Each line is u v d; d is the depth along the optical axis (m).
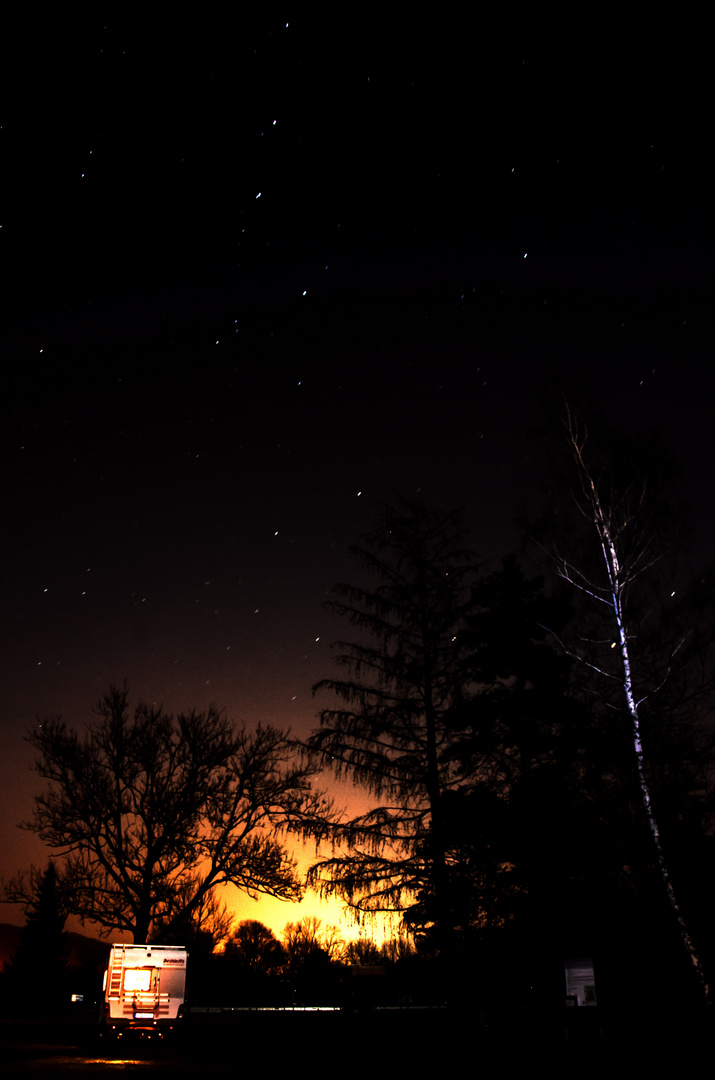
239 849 32.78
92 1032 32.16
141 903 32.47
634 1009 17.27
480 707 23.20
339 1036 24.78
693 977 14.52
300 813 31.48
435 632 25.98
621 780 16.45
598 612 17.58
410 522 27.47
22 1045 24.64
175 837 32.72
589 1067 15.14
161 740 34.19
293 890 32.78
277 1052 21.83
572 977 16.50
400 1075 15.56
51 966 61.16
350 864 23.20
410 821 23.50
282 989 56.38
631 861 16.05
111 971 23.19
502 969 20.77
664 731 15.84
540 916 18.73
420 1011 28.44
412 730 24.66
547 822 17.77
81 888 32.38
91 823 32.69
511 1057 17.14
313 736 24.94
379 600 26.17
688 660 16.19
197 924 34.91
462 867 21.81
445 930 21.67
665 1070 14.23
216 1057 20.73
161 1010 23.03
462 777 23.86
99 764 33.62
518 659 23.45
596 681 17.08
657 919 15.84
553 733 21.73
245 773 33.16
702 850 15.49
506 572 25.70
